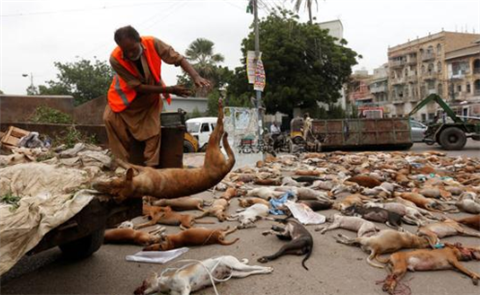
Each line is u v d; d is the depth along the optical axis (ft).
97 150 16.72
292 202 24.38
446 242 18.40
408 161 47.21
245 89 111.34
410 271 14.78
